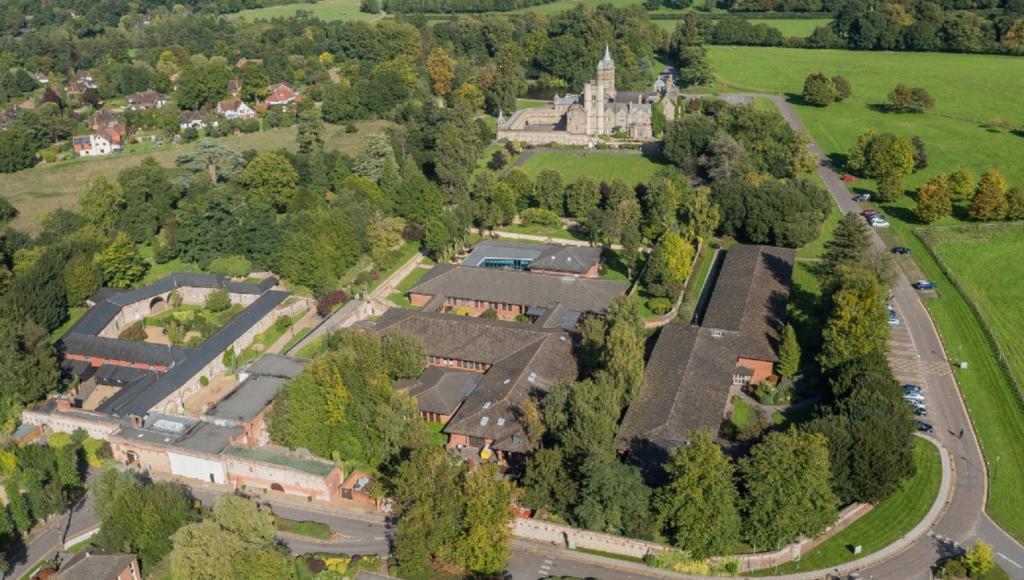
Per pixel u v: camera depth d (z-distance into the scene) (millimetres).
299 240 176875
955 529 105750
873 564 100500
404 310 158125
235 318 159875
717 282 167625
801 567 100688
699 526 98750
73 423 132000
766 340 142125
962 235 196250
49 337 154250
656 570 101625
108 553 102312
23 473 113500
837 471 107188
